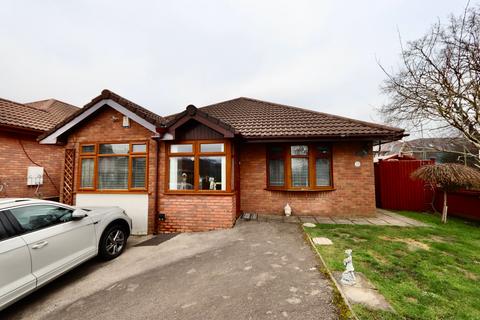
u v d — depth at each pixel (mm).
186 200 6391
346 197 7383
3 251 2771
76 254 3818
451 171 6262
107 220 4590
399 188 8586
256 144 7973
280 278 3311
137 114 6203
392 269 3553
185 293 3107
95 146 6816
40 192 9000
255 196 7871
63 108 12836
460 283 3137
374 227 6055
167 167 6559
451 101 8805
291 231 5762
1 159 7781
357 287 2980
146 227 6438
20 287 2889
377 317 2344
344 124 7465
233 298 2865
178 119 6195
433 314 2426
